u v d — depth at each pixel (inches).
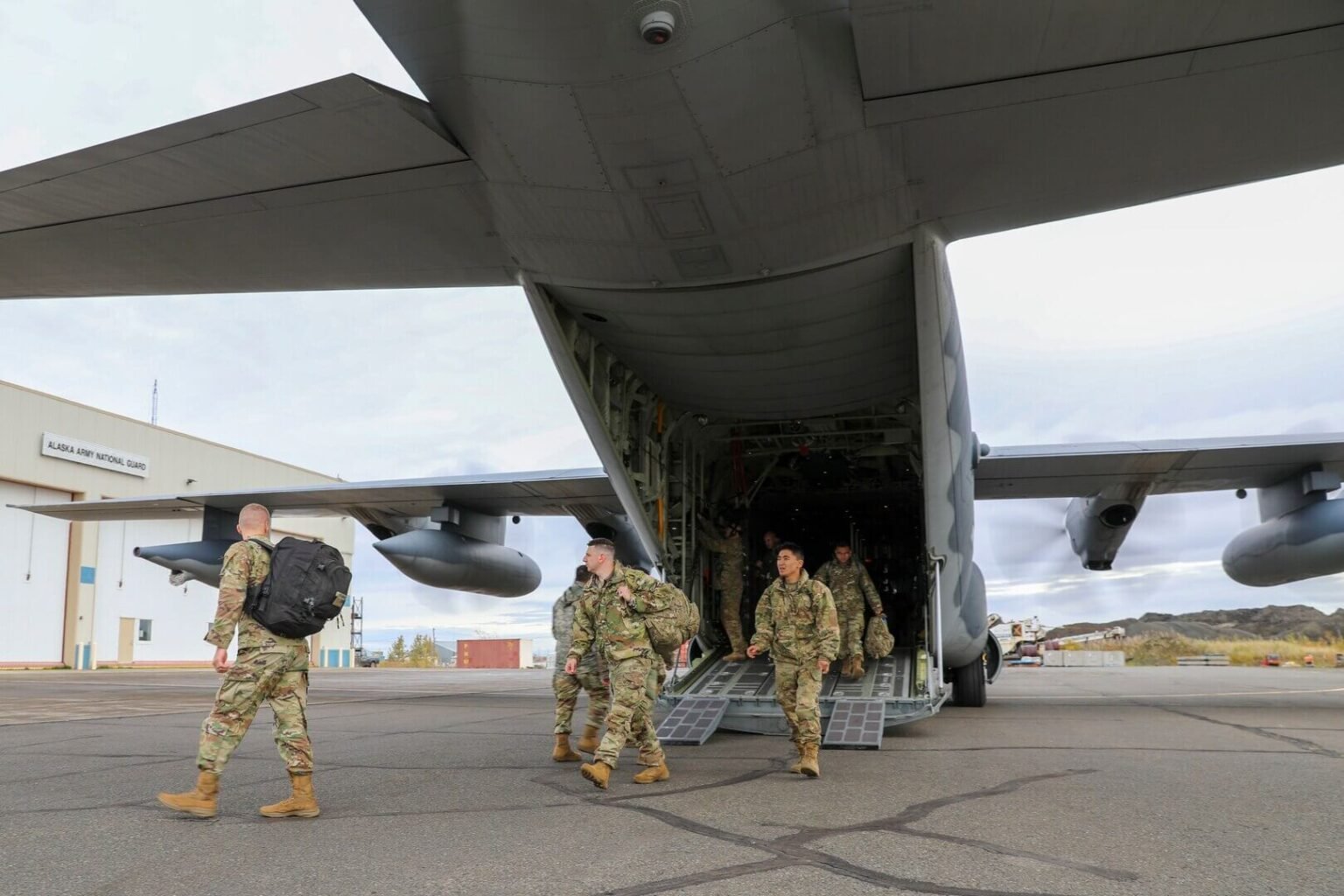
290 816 170.7
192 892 122.2
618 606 209.9
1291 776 217.8
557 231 272.1
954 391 323.3
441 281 305.1
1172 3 177.2
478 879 127.3
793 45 204.8
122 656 1316.4
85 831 159.3
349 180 235.5
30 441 1192.8
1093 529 507.2
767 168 243.9
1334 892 121.1
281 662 171.3
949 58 199.0
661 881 126.1
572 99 218.5
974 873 129.8
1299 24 181.6
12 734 323.9
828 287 301.4
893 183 252.5
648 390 382.0
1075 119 219.6
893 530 492.1
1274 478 466.6
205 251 265.9
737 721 311.6
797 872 130.6
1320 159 233.0
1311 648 1705.2
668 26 192.1
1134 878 127.0
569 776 222.4
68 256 264.1
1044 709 426.3
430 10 190.2
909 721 301.3
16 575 1180.5
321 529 1683.1
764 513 497.0
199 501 579.8
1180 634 2105.1
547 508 556.1
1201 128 221.0
